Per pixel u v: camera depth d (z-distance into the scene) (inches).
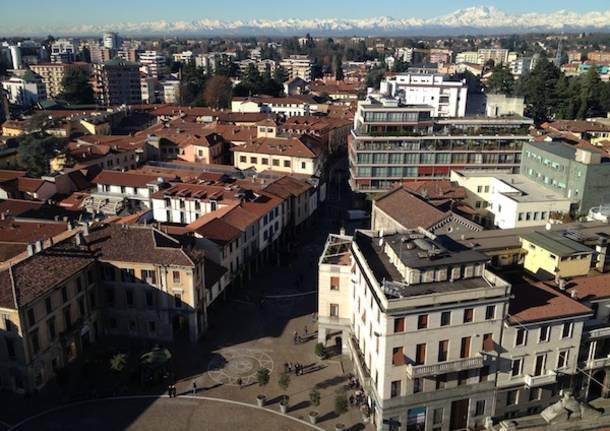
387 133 5994.1
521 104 7573.8
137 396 2888.8
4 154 6599.4
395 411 2581.2
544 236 3307.1
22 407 2787.9
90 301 3287.4
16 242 3698.3
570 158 4731.8
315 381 3034.0
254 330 3531.0
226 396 2898.6
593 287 2886.3
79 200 5315.0
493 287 2529.5
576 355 2763.3
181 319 3358.8
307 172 6195.9
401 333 2476.6
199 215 4638.3
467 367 2554.1
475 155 6063.0
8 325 2760.8
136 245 3348.9
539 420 2591.0
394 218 4227.4
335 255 3304.6
